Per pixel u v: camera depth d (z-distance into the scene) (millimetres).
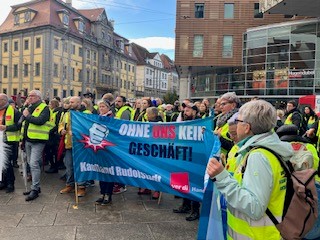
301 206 2018
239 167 2170
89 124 5273
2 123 6121
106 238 4062
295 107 8172
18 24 53188
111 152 5129
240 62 31766
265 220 2021
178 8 32625
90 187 6438
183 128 4559
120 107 7730
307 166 2217
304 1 21250
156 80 99062
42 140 5598
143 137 4875
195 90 37969
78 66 57219
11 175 5973
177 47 32750
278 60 28250
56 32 51500
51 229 4301
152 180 4812
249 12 31750
